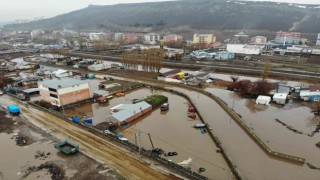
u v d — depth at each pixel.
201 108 56.69
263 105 58.47
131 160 33.97
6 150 37.78
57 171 32.09
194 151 37.53
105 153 35.97
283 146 39.16
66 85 57.22
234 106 57.94
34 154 36.59
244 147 39.06
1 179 31.02
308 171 32.88
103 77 86.19
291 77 80.56
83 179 30.23
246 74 89.44
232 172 32.09
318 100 58.44
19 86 75.12
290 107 56.81
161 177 30.05
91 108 57.06
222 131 44.75
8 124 47.06
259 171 32.69
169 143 40.09
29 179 30.97
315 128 45.69
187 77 83.50
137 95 67.12
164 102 60.78
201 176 29.17
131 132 44.31
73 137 41.16
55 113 51.41
